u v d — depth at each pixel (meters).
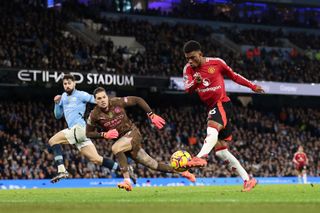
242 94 54.69
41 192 20.31
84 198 14.72
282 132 50.28
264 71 52.19
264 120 51.88
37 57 42.25
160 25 56.38
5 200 14.49
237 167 16.00
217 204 10.90
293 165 46.34
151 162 15.45
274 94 52.34
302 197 14.01
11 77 39.00
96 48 47.72
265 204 10.91
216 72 14.69
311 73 54.62
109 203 11.65
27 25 46.16
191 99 52.97
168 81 45.06
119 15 58.94
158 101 51.72
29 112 41.56
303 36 64.12
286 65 54.81
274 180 41.81
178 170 13.98
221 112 14.60
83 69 42.78
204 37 58.16
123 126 15.20
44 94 47.06
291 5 67.88
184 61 49.78
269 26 65.62
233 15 65.44
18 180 33.31
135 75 43.59
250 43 60.56
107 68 44.97
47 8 51.31
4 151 36.34
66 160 37.09
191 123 47.22
